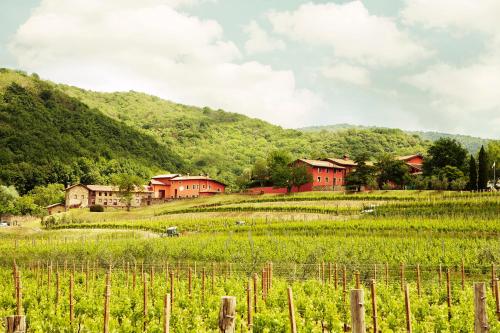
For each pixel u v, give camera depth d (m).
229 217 66.69
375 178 77.75
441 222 47.22
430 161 79.75
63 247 45.03
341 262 33.03
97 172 118.94
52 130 127.94
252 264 34.41
